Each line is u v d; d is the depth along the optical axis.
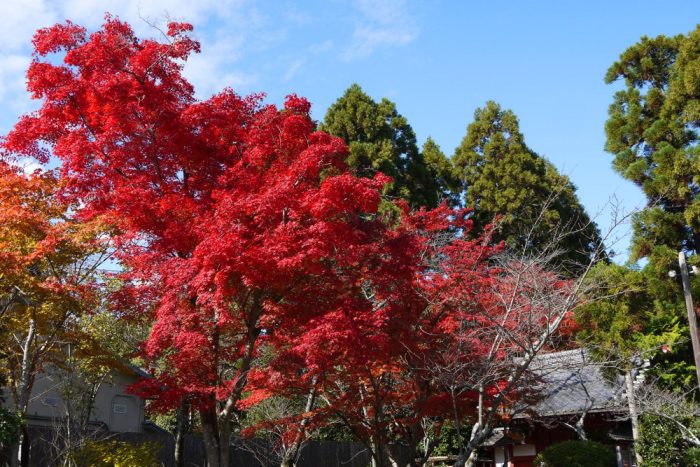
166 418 34.66
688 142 20.11
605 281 18.25
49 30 14.65
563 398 20.98
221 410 14.57
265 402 24.94
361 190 12.31
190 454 23.05
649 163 20.55
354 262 13.84
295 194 12.99
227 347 14.19
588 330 19.86
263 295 13.47
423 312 16.95
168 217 13.73
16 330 15.67
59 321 14.90
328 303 13.65
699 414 17.59
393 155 33.81
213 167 15.20
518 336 15.66
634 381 19.25
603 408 19.58
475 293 16.78
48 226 13.97
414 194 33.66
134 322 14.24
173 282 12.45
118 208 13.58
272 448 23.81
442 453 25.00
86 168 14.38
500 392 15.23
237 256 11.72
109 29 15.07
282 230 12.27
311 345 12.48
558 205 35.78
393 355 15.26
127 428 26.50
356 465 27.03
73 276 14.55
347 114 35.34
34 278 13.61
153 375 14.37
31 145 14.88
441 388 16.61
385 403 17.17
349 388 16.98
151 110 14.46
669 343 18.67
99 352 15.62
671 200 19.97
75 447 17.88
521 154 37.00
